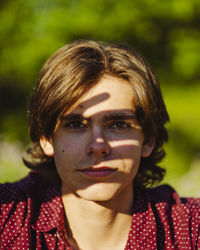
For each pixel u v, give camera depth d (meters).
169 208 1.87
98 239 1.74
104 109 1.60
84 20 6.59
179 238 1.80
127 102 1.63
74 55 1.70
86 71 1.62
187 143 6.99
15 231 1.71
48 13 6.72
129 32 6.94
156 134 1.81
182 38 7.17
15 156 5.30
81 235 1.75
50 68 1.72
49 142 1.75
